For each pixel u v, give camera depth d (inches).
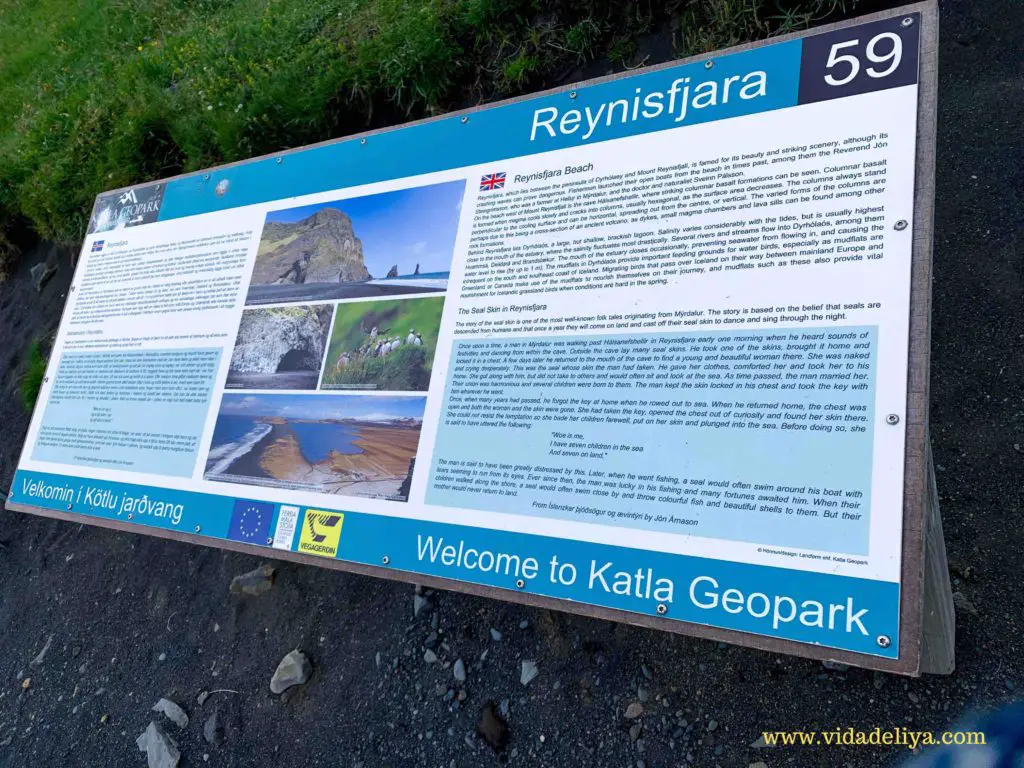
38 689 123.3
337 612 108.7
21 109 254.5
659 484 67.2
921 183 63.1
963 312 93.7
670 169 76.4
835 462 60.4
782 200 69.1
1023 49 103.3
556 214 82.5
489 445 77.7
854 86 68.9
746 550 61.7
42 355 178.1
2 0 339.3
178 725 108.0
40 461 119.6
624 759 83.0
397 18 148.6
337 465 88.4
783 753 77.5
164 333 114.8
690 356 69.2
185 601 121.3
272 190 112.7
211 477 98.7
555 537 70.8
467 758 90.1
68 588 135.2
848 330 62.8
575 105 85.9
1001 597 77.7
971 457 86.0
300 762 98.1
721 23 114.1
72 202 184.9
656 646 88.1
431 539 77.9
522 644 95.1
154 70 206.1
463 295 85.9
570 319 77.2
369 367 91.0
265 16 188.1
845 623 56.8
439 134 96.9
